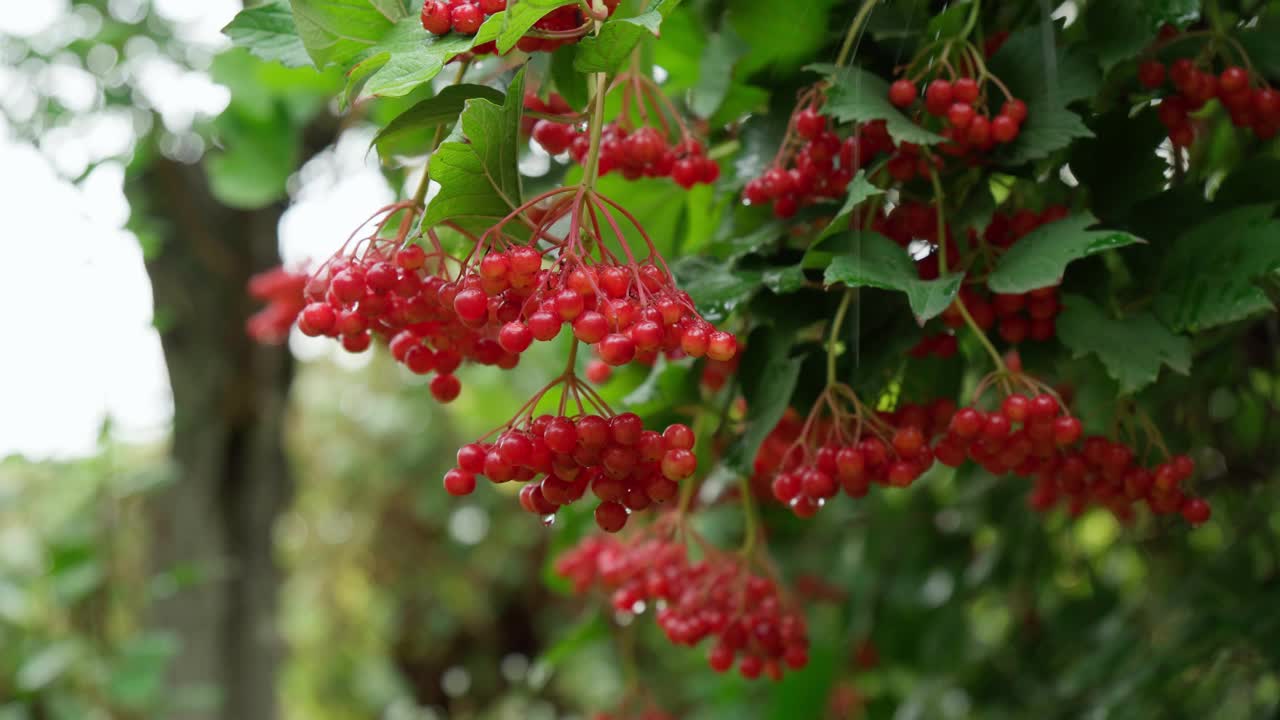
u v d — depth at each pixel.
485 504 3.22
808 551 1.50
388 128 0.72
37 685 1.33
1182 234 0.75
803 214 0.78
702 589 0.84
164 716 1.54
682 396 0.82
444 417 3.29
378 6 0.72
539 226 0.70
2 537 1.90
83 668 1.43
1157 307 0.75
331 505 3.27
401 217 0.80
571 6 0.71
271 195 1.28
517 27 0.68
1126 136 0.77
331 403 3.33
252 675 1.75
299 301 1.00
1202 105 0.77
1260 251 0.73
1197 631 0.92
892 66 0.77
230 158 1.25
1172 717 0.94
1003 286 0.72
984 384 0.74
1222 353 0.86
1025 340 0.77
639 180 0.81
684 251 0.84
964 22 0.76
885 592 1.36
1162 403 0.87
